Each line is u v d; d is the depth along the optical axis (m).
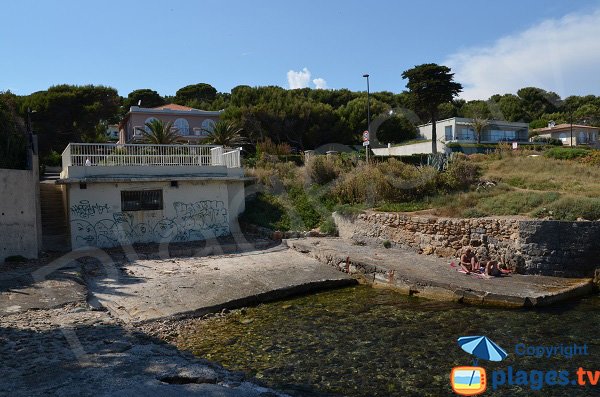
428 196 22.39
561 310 12.28
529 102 81.44
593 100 84.44
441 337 10.18
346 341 9.94
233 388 6.89
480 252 16.41
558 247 15.23
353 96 59.97
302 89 59.66
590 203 16.89
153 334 10.10
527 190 21.55
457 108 68.25
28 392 6.29
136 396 6.22
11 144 19.12
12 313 10.49
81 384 6.62
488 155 33.22
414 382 7.90
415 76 41.12
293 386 7.70
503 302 12.75
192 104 60.38
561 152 31.50
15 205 15.98
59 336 9.07
